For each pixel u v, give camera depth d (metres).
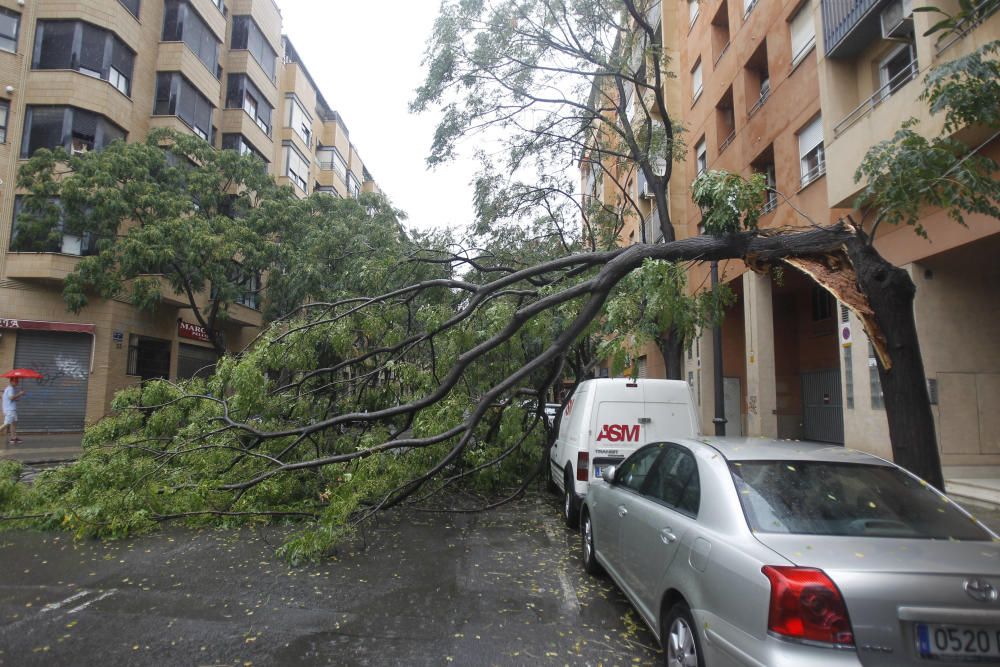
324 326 9.12
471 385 9.68
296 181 35.09
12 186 19.42
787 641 2.54
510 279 8.26
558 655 3.95
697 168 19.89
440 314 9.28
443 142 12.09
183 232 17.67
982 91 5.14
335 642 4.04
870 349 10.84
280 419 8.66
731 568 2.93
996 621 2.54
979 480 9.27
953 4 8.33
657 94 11.88
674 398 7.68
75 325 19.58
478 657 3.88
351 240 17.42
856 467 3.69
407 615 4.56
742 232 6.79
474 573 5.62
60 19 20.05
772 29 14.47
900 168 5.48
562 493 9.45
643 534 4.15
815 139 12.81
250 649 3.90
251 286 28.27
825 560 2.73
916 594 2.56
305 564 5.76
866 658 2.47
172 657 3.76
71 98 19.75
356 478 6.75
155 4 23.03
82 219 17.72
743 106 16.06
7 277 18.88
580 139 13.48
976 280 10.01
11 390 16.42
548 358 7.27
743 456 3.77
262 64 29.94
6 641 3.92
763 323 15.05
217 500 7.42
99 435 7.88
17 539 6.44
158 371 22.97
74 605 4.57
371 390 9.53
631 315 6.78
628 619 4.59
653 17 24.17
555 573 5.70
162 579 5.22
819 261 6.35
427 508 8.56
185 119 23.70
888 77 10.64
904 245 10.17
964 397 9.74
